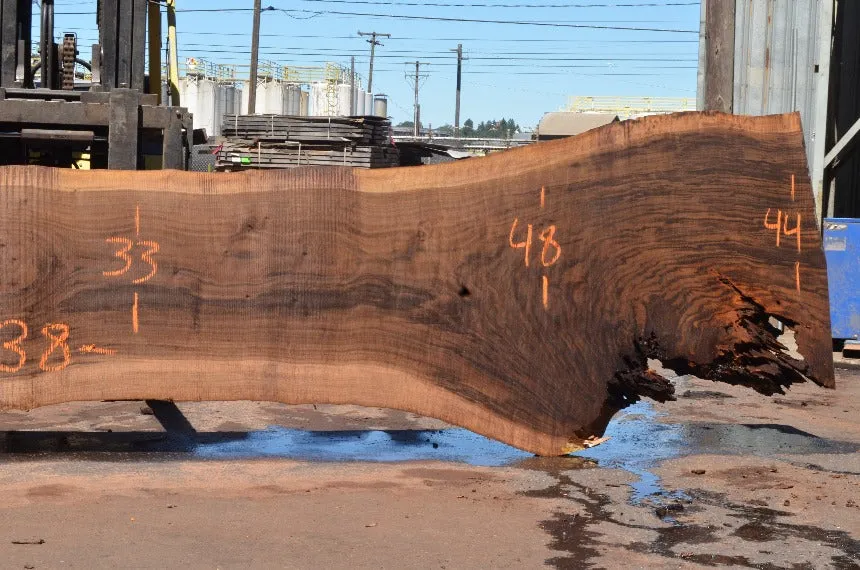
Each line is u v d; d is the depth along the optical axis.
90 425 6.41
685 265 5.45
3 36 10.27
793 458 5.88
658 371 9.57
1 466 5.29
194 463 5.48
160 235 5.54
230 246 5.56
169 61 18.02
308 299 5.57
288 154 18.23
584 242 5.50
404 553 4.02
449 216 5.55
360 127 18.25
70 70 11.73
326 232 5.57
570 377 5.54
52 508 4.52
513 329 5.53
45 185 5.47
